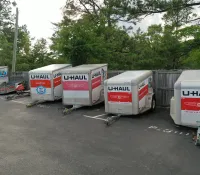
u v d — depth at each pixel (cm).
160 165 613
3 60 2920
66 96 1315
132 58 2047
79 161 654
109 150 723
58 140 828
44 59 3098
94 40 2038
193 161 627
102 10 1933
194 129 886
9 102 1611
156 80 1284
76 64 1966
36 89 1480
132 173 577
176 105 887
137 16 1688
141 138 816
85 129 945
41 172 599
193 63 1884
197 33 1777
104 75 1386
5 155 712
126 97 1065
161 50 1895
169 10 1560
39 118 1148
